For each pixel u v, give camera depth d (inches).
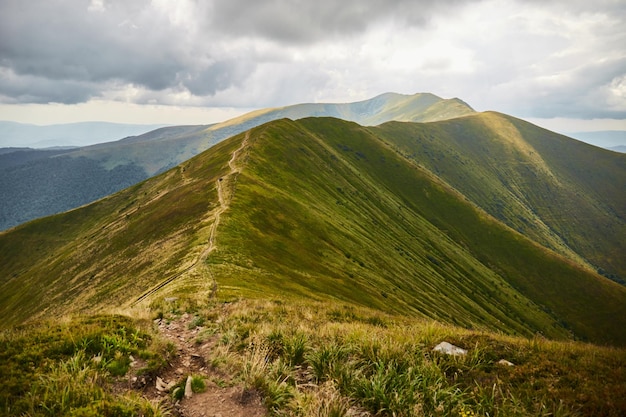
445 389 303.7
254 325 497.4
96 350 345.4
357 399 301.9
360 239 3518.7
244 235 2042.3
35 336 356.2
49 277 3314.5
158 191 4896.7
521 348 393.7
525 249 6727.4
